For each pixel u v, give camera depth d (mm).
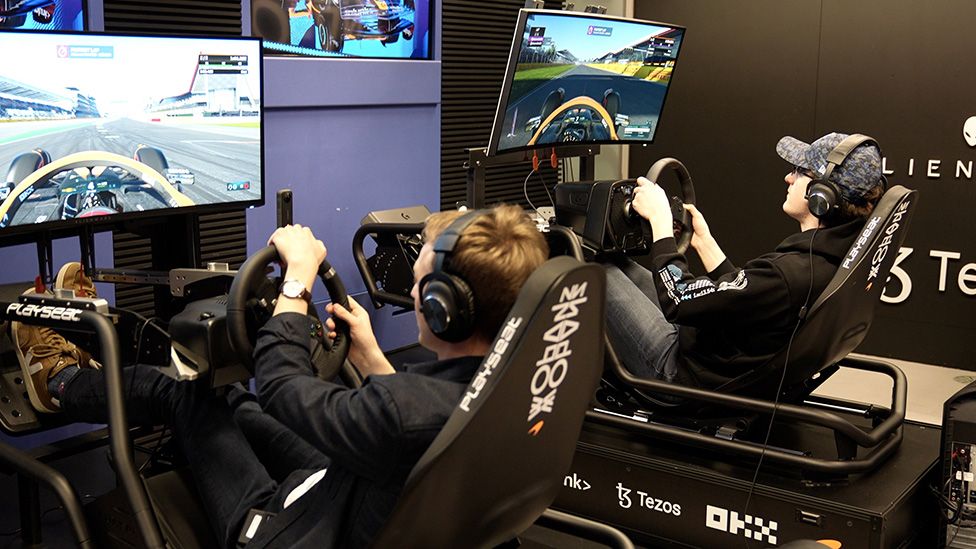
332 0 4492
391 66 4691
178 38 2621
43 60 2352
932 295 4887
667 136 5660
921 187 4852
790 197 2857
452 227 1586
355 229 4684
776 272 2670
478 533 1630
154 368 2307
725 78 5398
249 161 2914
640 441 2986
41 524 2945
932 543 2873
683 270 2805
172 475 2334
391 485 1599
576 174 6051
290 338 1753
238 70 2805
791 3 5109
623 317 3076
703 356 2891
